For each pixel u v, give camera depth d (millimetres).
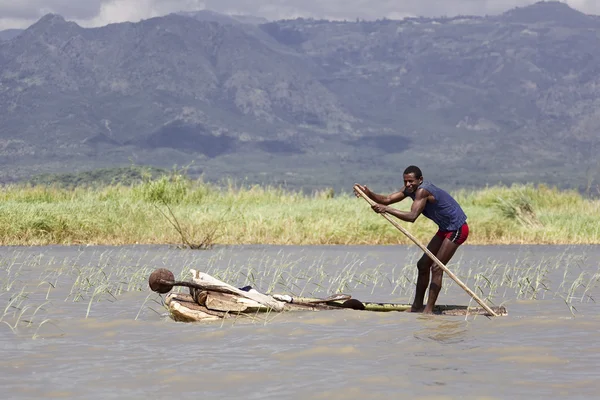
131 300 35219
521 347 24328
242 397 18703
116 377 20578
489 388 19406
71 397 18719
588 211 91562
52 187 90375
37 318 30031
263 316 30594
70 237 66875
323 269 48906
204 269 47156
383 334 26703
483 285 41844
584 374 20797
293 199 88750
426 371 21203
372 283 42781
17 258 52906
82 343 25203
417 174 33531
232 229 70312
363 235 70875
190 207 78250
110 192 86188
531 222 79938
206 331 27328
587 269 49500
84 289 38375
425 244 69938
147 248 62219
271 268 48812
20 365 21984
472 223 75562
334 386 19641
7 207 69625
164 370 21328
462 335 26500
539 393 18922
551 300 35844
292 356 23156
